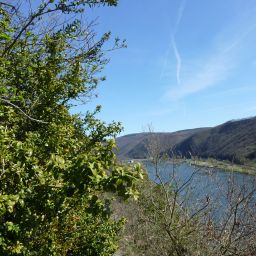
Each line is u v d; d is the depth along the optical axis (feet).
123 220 21.18
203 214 31.55
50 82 17.26
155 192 33.40
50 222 13.19
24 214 11.59
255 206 29.37
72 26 19.60
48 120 16.63
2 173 10.37
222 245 29.01
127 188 10.40
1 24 13.69
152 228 34.58
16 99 13.75
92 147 17.22
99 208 12.04
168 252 32.89
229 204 29.48
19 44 16.31
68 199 12.78
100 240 18.95
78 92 18.85
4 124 14.48
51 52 18.25
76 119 18.88
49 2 14.52
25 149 11.11
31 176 11.03
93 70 20.95
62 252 16.51
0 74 14.70
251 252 29.25
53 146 14.11
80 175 10.81
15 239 11.63
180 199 33.22
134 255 34.45
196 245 30.99
